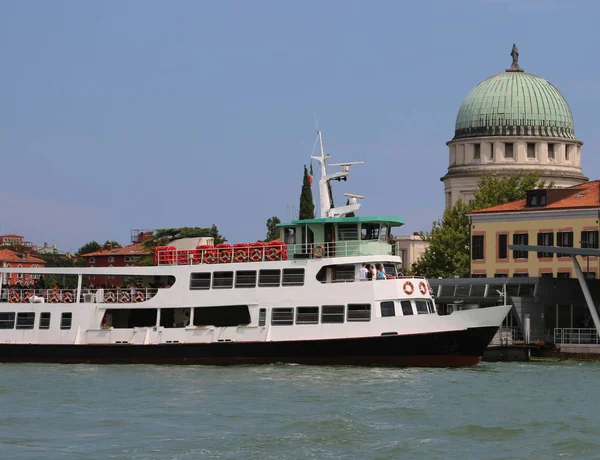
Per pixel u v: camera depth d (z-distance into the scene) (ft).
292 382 215.10
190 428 167.63
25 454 150.92
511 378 223.71
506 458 148.15
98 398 197.57
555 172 564.30
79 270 258.98
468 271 439.22
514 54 601.62
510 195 476.54
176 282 252.21
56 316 258.78
